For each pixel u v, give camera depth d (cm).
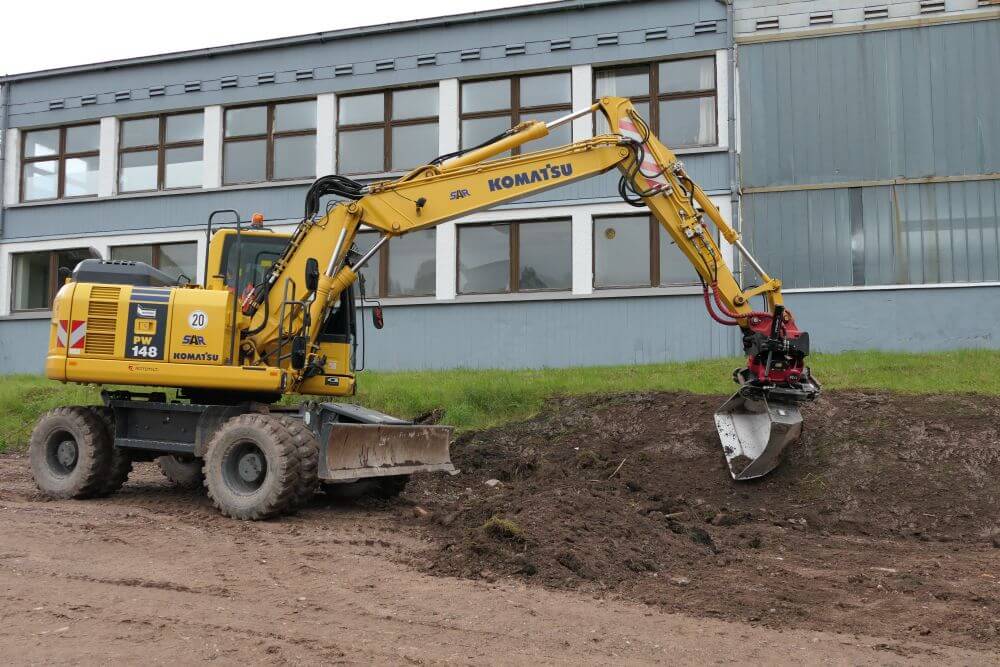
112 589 605
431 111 1916
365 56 1939
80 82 2130
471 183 964
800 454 1035
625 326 1739
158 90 2073
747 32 1728
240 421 867
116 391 1010
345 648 499
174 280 1040
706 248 962
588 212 1777
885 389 1170
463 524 811
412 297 1873
